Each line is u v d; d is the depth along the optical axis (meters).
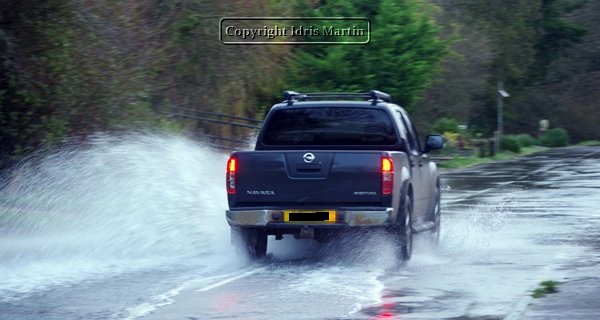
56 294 23.03
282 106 30.05
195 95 56.69
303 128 29.83
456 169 85.19
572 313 20.06
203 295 22.95
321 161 27.36
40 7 38.12
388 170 27.09
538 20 158.88
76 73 39.66
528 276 25.62
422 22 71.25
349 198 27.23
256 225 27.52
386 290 23.56
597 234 36.06
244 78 59.12
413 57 70.31
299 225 27.36
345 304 21.70
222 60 56.31
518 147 116.62
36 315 20.50
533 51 155.62
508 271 26.62
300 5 67.94
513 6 147.25
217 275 26.09
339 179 27.25
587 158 105.31
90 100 40.44
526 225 39.34
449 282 24.73
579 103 165.50
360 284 24.50
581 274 25.89
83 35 40.25
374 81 69.06
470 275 25.94
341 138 29.67
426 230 31.11
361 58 68.94
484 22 136.25
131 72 44.09
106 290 23.61
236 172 27.80
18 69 37.53
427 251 31.64
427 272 26.61
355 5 69.06
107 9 43.62
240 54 57.25
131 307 21.38
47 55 38.50
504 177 72.50
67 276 25.78
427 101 105.25
